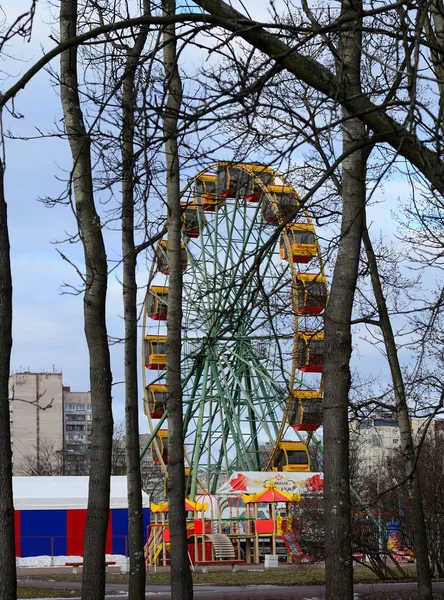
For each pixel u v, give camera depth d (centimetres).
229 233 4656
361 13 848
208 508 4966
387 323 1752
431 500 3328
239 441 5381
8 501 1141
